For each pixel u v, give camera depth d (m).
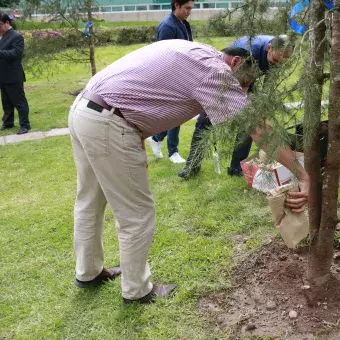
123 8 21.88
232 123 1.94
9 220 3.88
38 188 4.56
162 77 2.22
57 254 3.30
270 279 2.75
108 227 3.61
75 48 8.40
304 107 1.89
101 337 2.46
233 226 3.41
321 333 2.31
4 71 6.36
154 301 2.66
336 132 2.14
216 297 2.67
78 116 2.30
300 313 2.47
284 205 2.41
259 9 2.09
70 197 4.26
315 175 2.36
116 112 2.25
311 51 1.97
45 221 3.81
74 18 7.72
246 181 4.05
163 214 3.71
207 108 2.18
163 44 2.32
